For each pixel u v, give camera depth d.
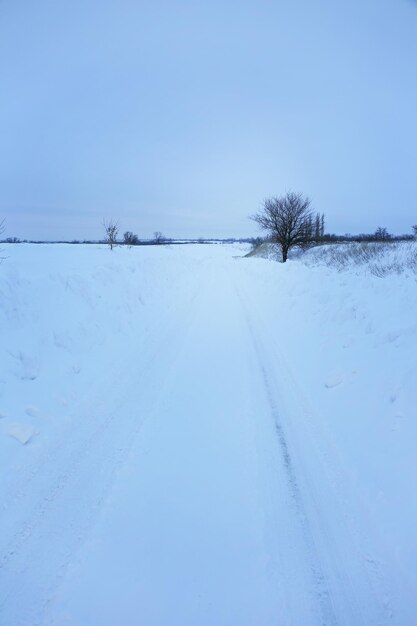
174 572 2.66
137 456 3.96
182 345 7.56
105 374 5.95
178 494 3.42
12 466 3.73
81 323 7.23
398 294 8.31
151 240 110.75
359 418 4.46
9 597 2.49
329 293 10.18
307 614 2.39
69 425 4.49
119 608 2.42
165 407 4.98
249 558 2.77
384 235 47.78
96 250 39.69
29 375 5.28
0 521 3.10
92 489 3.48
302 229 33.28
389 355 5.52
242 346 7.52
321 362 6.29
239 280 20.31
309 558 2.78
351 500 3.32
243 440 4.23
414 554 2.77
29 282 7.47
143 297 11.15
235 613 2.39
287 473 3.68
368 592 2.53
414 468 3.50
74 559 2.77
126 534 2.99
